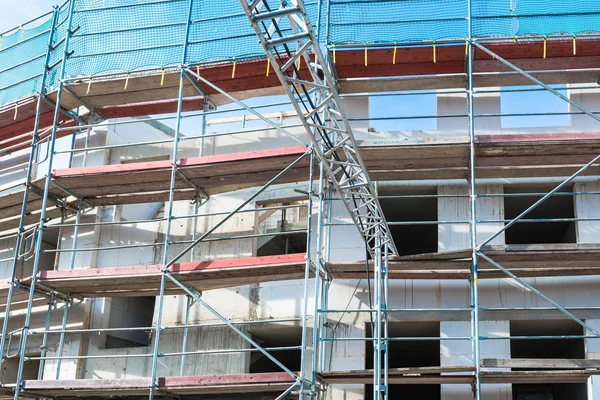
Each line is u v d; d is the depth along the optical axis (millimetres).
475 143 15148
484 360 13859
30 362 20953
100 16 18328
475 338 14008
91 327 19047
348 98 18281
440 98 18156
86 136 20484
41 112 20078
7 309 17047
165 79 18078
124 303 20250
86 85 18547
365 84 17219
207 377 14852
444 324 16656
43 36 19484
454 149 15422
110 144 20391
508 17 15812
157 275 16281
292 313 17531
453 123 17875
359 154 11945
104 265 19516
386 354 13898
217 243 18875
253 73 18094
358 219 16016
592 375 13547
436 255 15180
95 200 19031
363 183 13133
